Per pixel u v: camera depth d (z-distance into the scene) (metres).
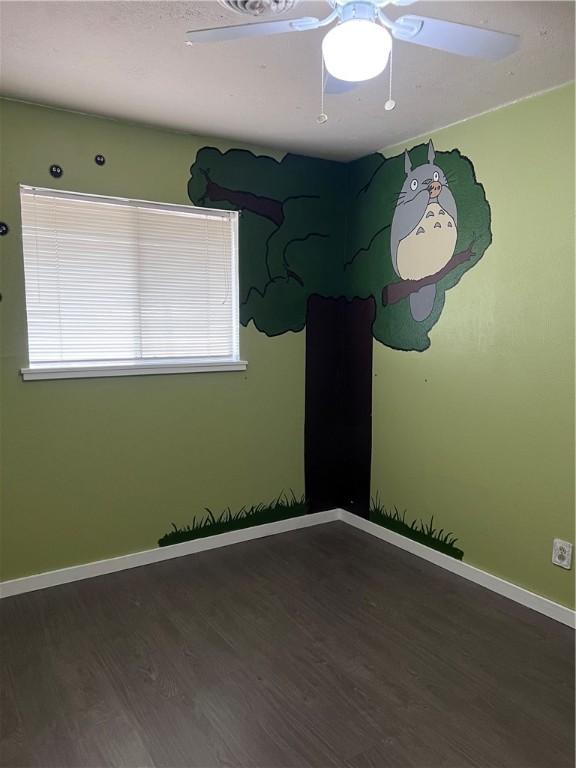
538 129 2.52
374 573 3.06
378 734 1.87
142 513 3.13
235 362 3.35
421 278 3.17
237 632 2.46
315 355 3.70
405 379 3.33
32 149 2.66
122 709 1.98
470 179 2.84
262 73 2.28
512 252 2.67
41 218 2.74
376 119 2.84
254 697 2.04
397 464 3.42
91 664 2.23
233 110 2.71
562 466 2.52
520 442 2.69
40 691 2.07
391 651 2.32
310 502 3.79
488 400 2.84
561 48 2.06
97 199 2.86
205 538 3.36
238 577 3.00
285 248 3.50
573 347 2.45
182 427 3.22
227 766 1.73
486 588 2.88
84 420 2.92
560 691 2.07
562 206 2.45
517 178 2.62
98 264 2.91
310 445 3.74
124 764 1.74
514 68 2.24
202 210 3.17
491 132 2.72
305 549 3.39
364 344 3.62
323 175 3.60
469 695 2.05
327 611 2.65
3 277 2.65
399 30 1.48
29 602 2.72
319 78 2.33
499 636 2.43
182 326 3.21
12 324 2.69
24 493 2.79
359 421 3.71
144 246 3.03
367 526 3.68
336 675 2.17
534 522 2.65
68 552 2.92
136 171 2.94
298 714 1.96
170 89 2.46
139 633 2.46
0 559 2.75
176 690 2.08
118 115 2.79
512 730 1.88
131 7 1.79
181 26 1.91
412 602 2.73
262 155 3.34
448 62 2.18
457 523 3.04
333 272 3.72
